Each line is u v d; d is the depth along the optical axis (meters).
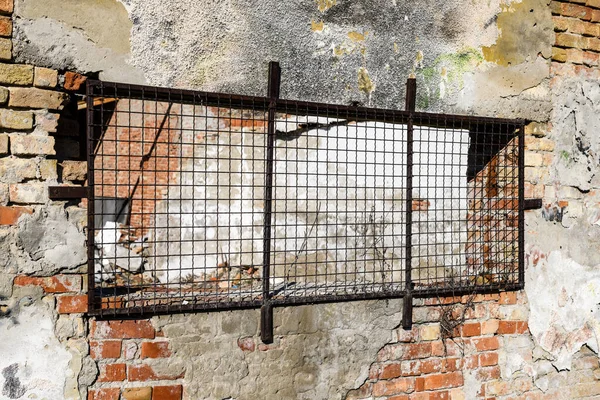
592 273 3.88
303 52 3.12
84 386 2.59
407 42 3.38
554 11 3.79
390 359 3.26
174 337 2.76
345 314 3.14
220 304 2.81
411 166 3.29
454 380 3.43
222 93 2.87
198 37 2.87
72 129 2.83
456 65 3.51
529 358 3.65
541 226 3.72
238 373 2.88
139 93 2.73
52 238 2.56
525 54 3.71
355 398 3.17
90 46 2.64
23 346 2.49
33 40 2.53
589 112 3.90
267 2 3.03
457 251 3.87
